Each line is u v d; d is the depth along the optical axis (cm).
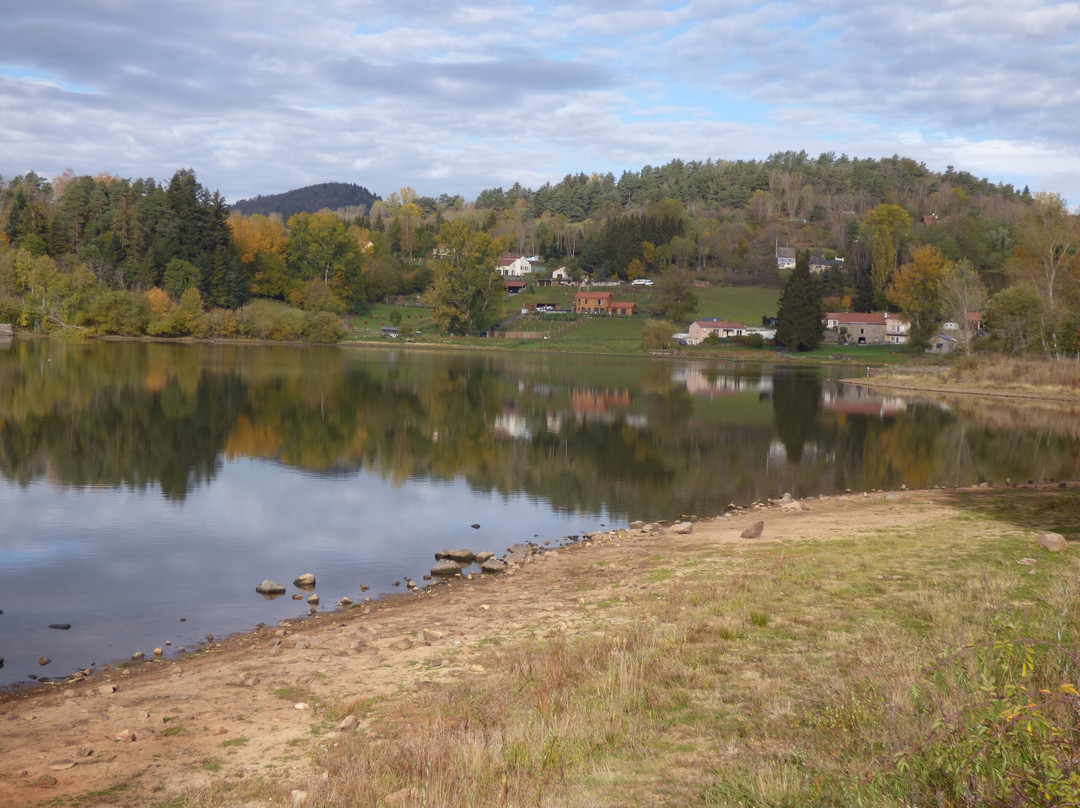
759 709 872
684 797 684
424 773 750
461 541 2283
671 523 2472
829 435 4753
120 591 1788
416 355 12325
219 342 13200
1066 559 1510
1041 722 616
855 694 862
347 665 1169
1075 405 6844
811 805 639
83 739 924
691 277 18288
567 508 2739
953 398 7462
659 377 9444
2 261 12450
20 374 6738
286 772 805
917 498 2556
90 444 3775
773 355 13562
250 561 2052
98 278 13300
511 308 17938
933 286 12344
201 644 1452
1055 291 9012
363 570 1984
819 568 1538
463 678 1082
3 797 761
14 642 1462
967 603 1200
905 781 634
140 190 16012
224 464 3438
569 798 689
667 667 1010
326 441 4144
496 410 5738
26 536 2247
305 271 16562
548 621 1353
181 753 867
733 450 4134
